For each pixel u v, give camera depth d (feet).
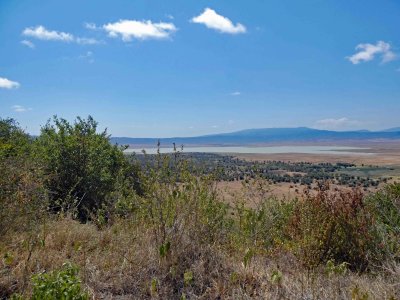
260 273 13.33
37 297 9.19
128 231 15.89
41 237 15.01
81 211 31.30
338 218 17.53
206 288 12.17
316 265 14.99
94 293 11.25
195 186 14.78
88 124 41.45
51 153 35.83
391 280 13.48
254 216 17.33
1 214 14.65
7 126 43.93
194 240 13.87
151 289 11.55
